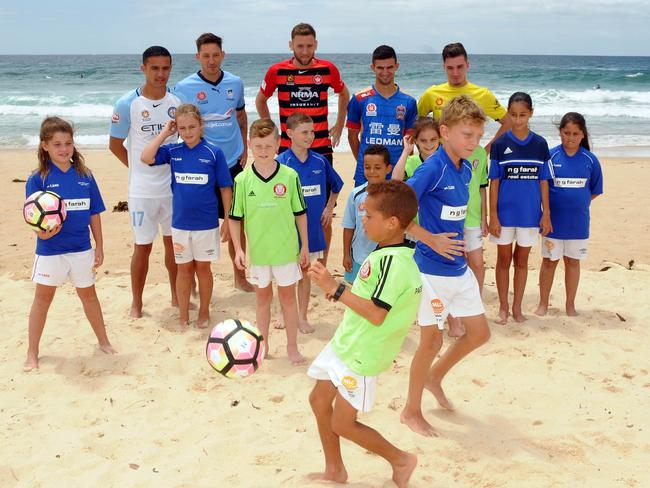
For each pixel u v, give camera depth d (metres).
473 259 5.98
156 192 6.18
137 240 6.21
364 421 4.43
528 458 3.96
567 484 3.69
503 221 6.08
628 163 16.80
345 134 22.05
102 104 32.59
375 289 3.20
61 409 4.62
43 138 5.07
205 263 5.97
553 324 6.25
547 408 4.67
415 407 4.29
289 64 6.73
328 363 3.40
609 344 5.79
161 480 3.74
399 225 3.25
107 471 3.83
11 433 4.29
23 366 5.32
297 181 5.35
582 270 7.98
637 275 7.68
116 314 6.47
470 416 4.54
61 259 5.26
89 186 5.33
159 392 4.89
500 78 50.19
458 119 3.87
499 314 6.36
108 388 4.97
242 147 7.05
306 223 5.46
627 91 40.94
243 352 3.91
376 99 6.57
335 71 6.86
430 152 5.44
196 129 5.67
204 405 4.70
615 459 3.99
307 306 6.25
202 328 6.12
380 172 5.46
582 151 6.08
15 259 8.38
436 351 4.15
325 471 3.70
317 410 3.53
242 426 4.39
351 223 5.82
